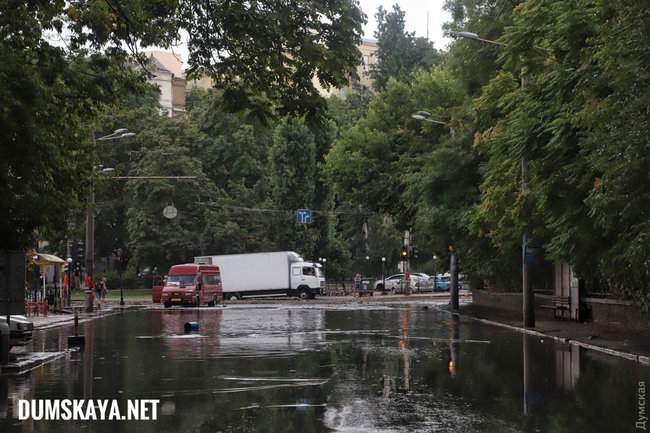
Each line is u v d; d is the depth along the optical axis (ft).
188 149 252.42
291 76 51.90
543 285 136.46
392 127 167.53
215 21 50.85
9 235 70.23
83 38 61.11
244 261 227.20
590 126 62.64
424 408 41.65
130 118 257.75
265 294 226.58
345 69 52.06
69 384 51.75
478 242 132.67
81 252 162.61
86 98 70.33
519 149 79.10
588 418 38.86
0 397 46.37
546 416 39.40
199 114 278.87
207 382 51.57
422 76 162.09
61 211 75.15
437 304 183.32
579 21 69.00
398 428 36.32
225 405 42.78
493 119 100.01
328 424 37.27
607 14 60.90
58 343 84.69
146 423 38.04
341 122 287.69
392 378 53.31
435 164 128.16
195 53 53.01
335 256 275.80
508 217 93.25
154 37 56.75
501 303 159.02
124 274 274.57
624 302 98.53
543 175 79.05
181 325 112.57
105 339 88.33
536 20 78.43
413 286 276.62
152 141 254.88
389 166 165.07
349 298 229.45
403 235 302.86
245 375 54.90
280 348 74.54
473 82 126.93
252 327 104.47
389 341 82.58
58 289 169.27
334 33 51.60
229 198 255.70
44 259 137.90
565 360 65.41
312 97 52.34
